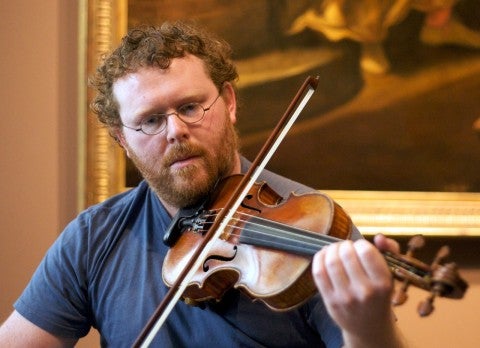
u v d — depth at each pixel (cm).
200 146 275
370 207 427
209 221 281
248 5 426
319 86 429
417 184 434
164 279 280
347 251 196
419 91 435
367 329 204
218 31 424
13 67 419
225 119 286
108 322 293
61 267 303
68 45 422
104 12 413
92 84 314
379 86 433
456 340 440
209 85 282
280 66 427
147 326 261
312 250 227
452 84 438
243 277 248
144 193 311
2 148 419
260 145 425
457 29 438
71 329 302
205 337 274
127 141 293
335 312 203
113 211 312
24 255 421
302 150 428
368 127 432
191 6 423
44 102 421
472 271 443
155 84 276
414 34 436
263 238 246
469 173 438
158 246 297
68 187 423
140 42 287
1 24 418
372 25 433
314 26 430
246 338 269
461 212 433
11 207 420
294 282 229
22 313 302
